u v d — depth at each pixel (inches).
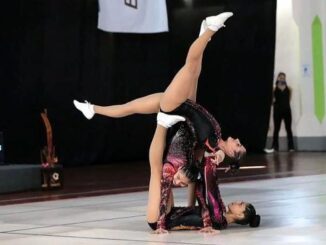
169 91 246.4
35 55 706.2
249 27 901.8
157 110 258.2
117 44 779.4
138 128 808.3
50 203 386.9
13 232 267.9
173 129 252.5
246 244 222.8
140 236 247.6
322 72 938.1
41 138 713.0
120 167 726.5
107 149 780.6
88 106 267.7
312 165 649.0
